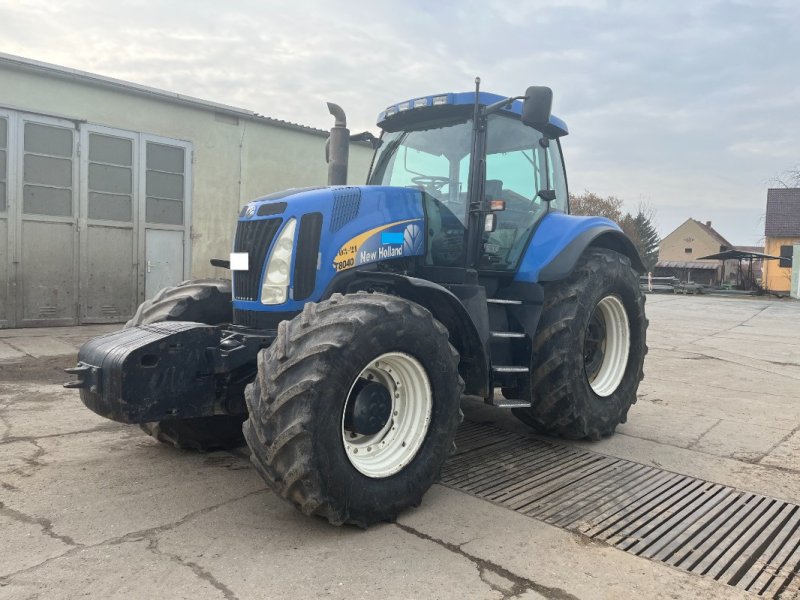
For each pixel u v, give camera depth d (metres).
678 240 66.12
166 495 3.23
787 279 34.47
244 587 2.35
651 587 2.44
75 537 2.73
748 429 4.79
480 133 3.95
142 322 3.80
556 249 4.16
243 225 3.59
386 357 2.98
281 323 2.92
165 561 2.53
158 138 10.32
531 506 3.21
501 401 3.84
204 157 10.89
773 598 2.38
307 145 12.23
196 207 10.85
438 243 4.05
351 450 2.97
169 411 3.01
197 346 3.08
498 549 2.71
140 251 10.26
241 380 3.30
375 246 3.62
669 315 16.27
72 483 3.38
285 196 3.53
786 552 2.78
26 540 2.69
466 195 4.03
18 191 9.02
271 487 2.74
